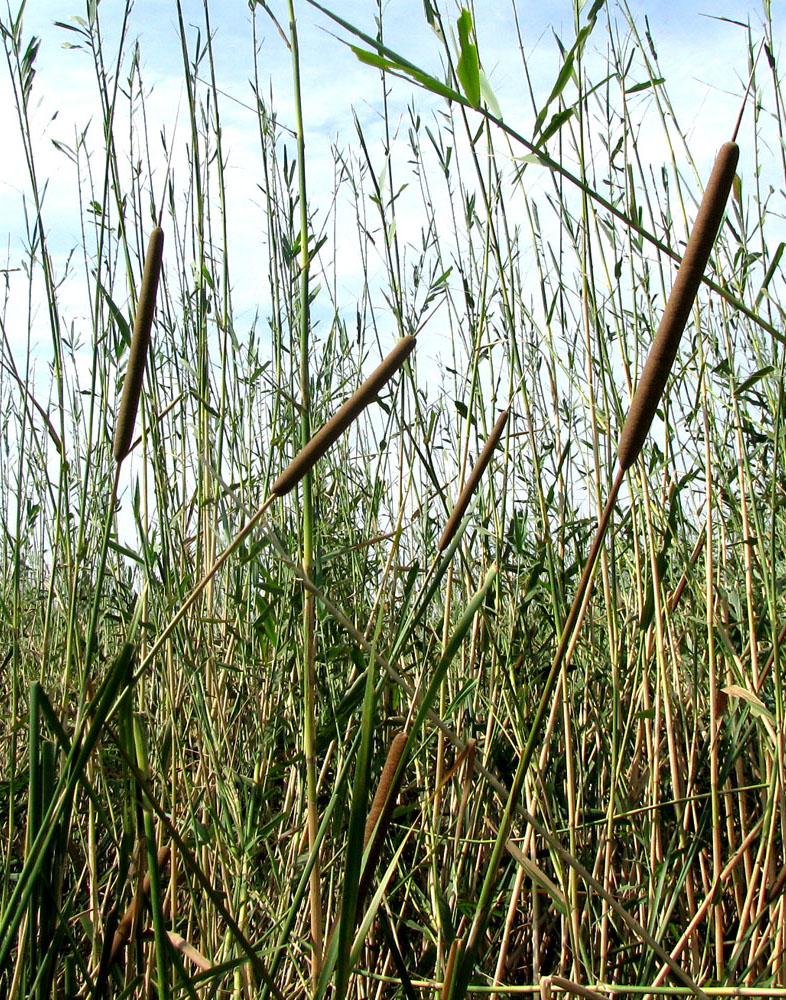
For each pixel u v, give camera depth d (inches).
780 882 81.4
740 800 100.6
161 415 83.4
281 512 102.0
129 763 48.6
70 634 69.5
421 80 40.1
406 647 98.1
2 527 120.0
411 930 112.3
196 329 106.8
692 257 38.8
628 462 39.6
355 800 40.7
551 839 50.9
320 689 105.1
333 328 125.1
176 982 63.7
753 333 104.3
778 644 83.7
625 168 96.1
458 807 105.0
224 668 104.5
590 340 90.9
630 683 108.6
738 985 84.8
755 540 90.2
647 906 99.2
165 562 90.6
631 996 88.3
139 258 102.3
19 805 94.7
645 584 99.7
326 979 46.3
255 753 106.7
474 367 89.5
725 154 39.2
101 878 85.2
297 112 72.1
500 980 92.8
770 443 99.9
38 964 55.3
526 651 106.0
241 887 84.2
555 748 113.7
